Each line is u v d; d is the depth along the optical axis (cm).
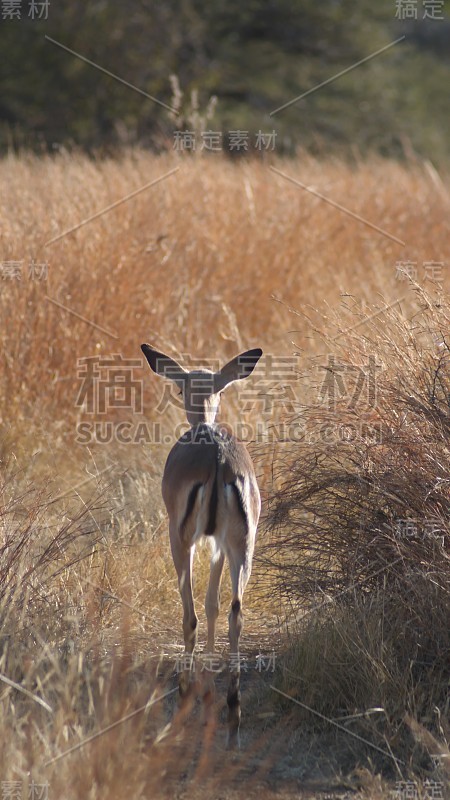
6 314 3194
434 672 1912
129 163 4650
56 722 1551
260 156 5778
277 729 1820
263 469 2548
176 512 1973
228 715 1805
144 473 2817
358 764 1708
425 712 1819
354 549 2112
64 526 2383
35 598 2025
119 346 3322
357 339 2306
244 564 1917
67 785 1433
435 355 2186
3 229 3425
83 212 3700
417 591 1950
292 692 1870
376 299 3341
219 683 2009
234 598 1880
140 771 1509
